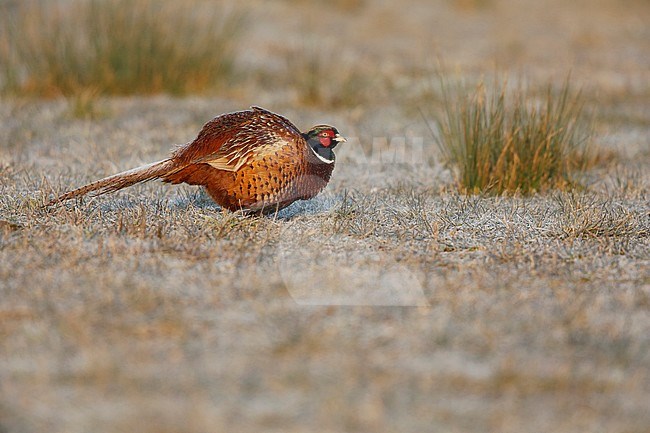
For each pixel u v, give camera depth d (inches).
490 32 1861.5
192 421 437.4
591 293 602.9
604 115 1262.3
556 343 524.1
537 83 1409.9
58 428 432.5
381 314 555.5
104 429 431.8
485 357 506.0
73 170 908.6
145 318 538.6
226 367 486.6
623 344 524.1
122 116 1186.6
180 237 684.1
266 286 592.7
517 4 2142.0
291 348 508.7
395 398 462.6
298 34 1732.3
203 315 545.6
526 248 697.0
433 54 1638.8
